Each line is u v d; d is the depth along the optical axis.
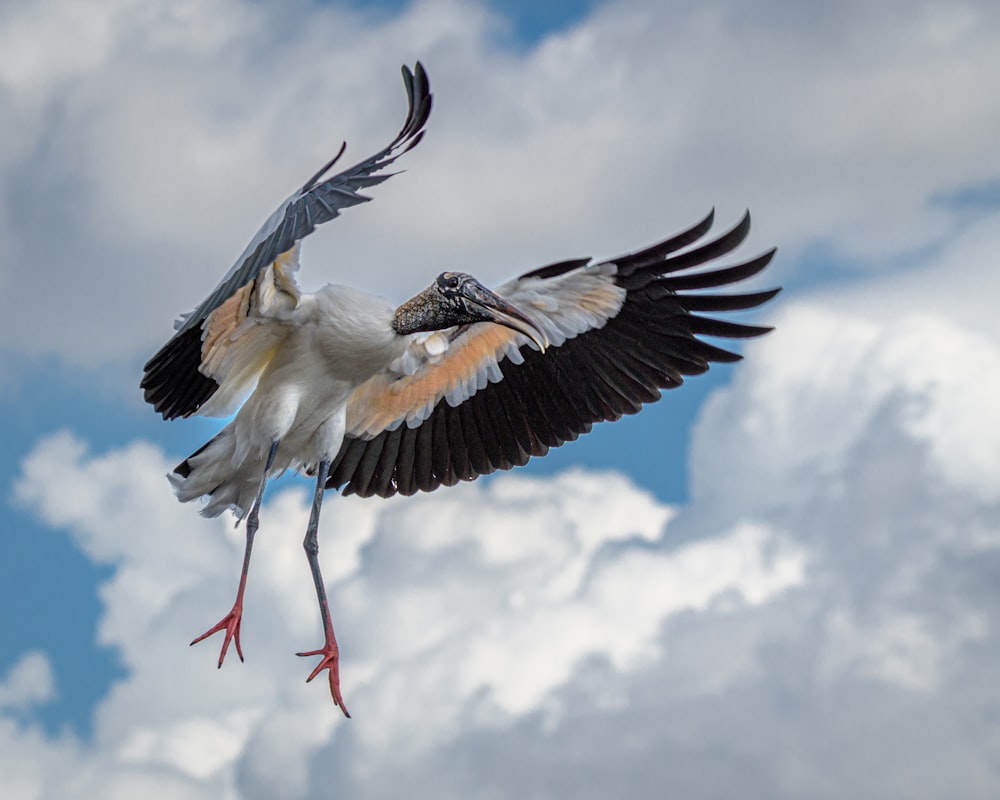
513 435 13.48
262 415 12.02
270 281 11.34
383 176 9.39
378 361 12.17
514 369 13.34
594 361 13.16
